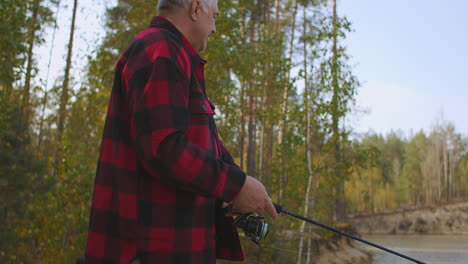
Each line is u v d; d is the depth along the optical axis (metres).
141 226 1.10
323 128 10.04
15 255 7.77
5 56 6.18
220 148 1.48
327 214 10.51
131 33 9.33
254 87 11.34
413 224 43.38
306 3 18.31
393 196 58.41
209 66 8.89
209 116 1.31
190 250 1.13
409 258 1.45
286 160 10.19
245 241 5.57
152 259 1.08
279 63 11.66
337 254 3.76
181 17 1.32
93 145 8.96
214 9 1.39
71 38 12.18
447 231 42.50
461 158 68.00
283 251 3.76
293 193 9.60
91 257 1.13
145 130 1.06
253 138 15.23
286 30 18.95
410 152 68.56
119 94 1.23
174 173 1.05
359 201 48.28
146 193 1.13
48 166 9.16
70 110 9.27
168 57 1.13
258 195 1.16
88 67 9.21
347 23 10.09
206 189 1.09
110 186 1.17
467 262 7.57
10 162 8.30
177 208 1.13
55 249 7.19
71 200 7.23
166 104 1.07
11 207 8.05
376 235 36.94
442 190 64.62
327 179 10.23
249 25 14.52
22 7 6.44
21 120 8.94
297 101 11.66
